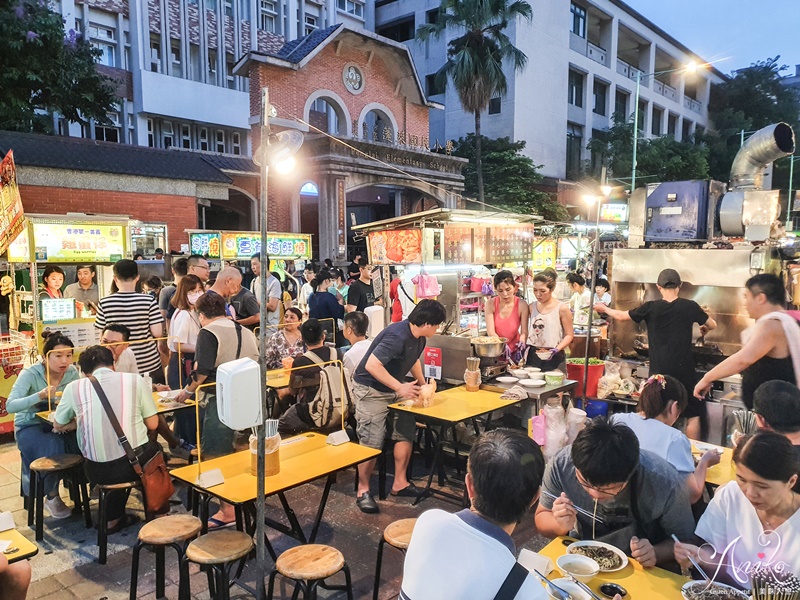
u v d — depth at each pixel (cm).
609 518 231
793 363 276
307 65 1764
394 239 562
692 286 531
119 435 354
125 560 358
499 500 152
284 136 241
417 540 151
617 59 3547
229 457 342
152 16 2202
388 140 1934
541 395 452
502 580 140
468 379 475
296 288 1137
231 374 240
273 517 414
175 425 530
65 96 1468
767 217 487
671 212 534
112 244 670
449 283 605
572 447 211
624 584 206
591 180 3030
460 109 2973
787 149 505
